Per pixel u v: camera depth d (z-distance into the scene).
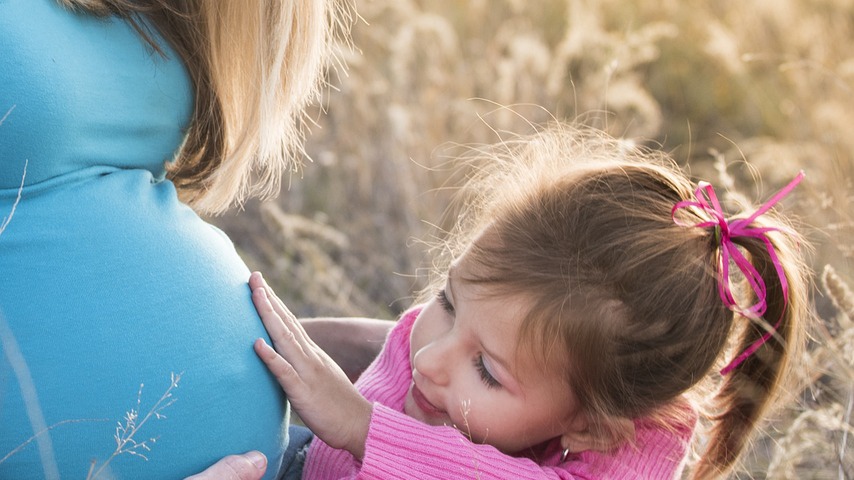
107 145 1.52
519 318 1.59
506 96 4.26
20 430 1.36
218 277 1.58
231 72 1.73
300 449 1.89
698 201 1.73
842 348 2.27
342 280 3.53
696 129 4.86
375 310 3.44
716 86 5.03
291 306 3.37
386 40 4.57
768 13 5.21
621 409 1.65
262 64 1.70
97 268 1.43
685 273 1.63
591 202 1.68
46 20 1.43
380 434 1.60
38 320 1.38
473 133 4.14
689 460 2.05
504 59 4.62
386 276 3.72
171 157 1.72
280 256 3.77
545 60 4.50
